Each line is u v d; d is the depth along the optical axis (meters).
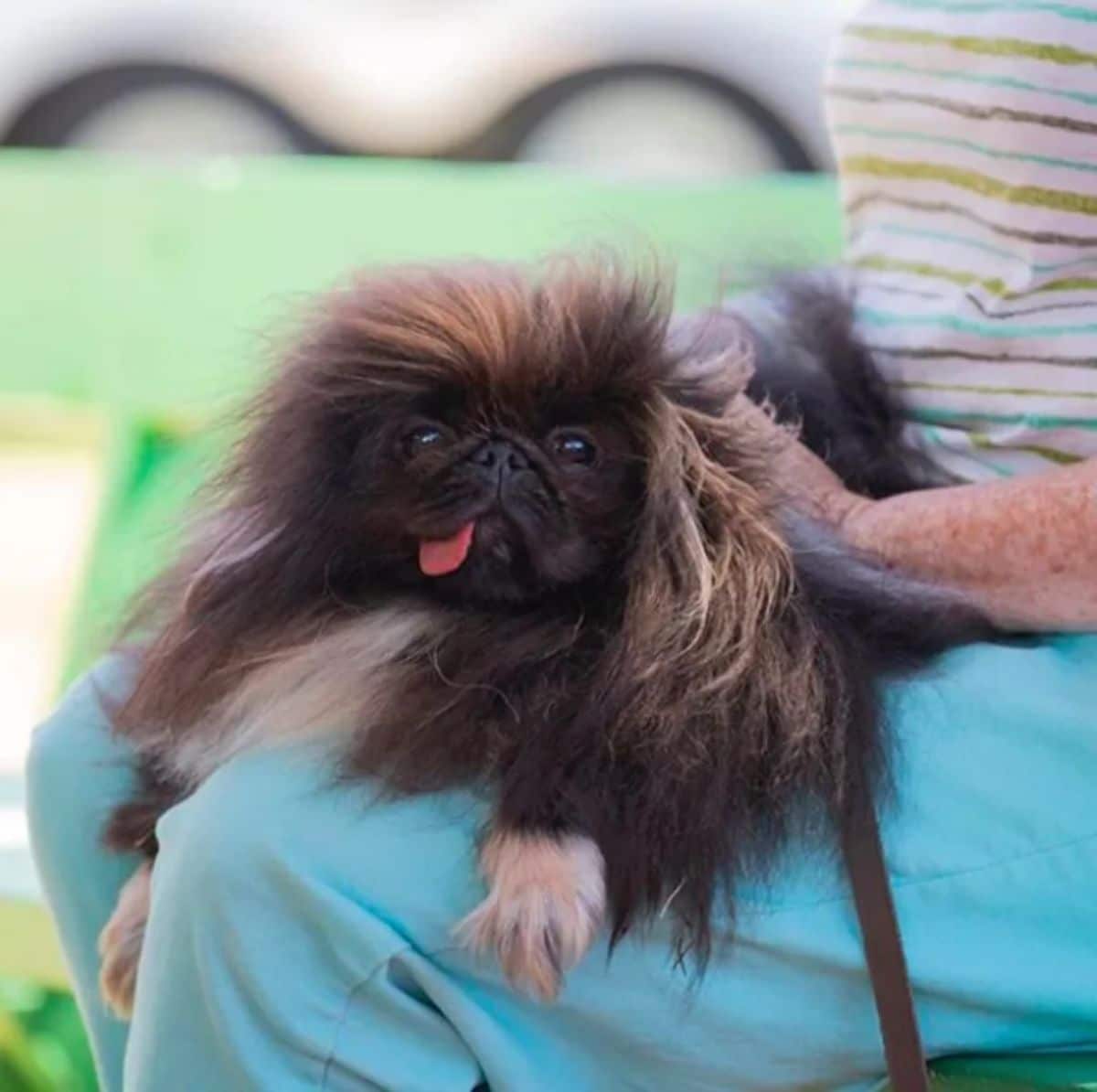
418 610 2.84
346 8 6.73
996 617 3.03
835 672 2.75
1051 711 2.87
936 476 3.27
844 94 3.47
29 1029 4.25
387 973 2.66
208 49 6.74
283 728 2.81
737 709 2.69
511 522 2.73
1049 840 2.80
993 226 3.18
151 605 3.15
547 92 6.75
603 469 2.77
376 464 2.77
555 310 2.76
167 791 3.07
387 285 2.86
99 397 5.19
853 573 2.94
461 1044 2.71
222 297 5.15
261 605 2.88
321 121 6.77
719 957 2.71
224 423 3.05
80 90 6.73
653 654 2.68
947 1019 2.81
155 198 5.17
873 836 2.70
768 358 3.39
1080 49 3.03
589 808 2.63
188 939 2.71
